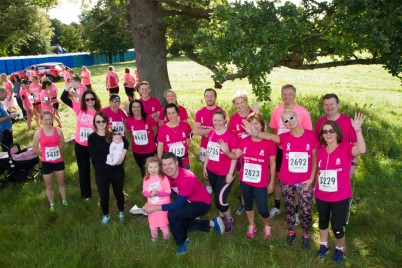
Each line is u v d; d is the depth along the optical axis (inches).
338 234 166.4
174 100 247.6
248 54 186.4
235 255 174.9
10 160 262.7
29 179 276.1
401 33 194.4
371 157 304.0
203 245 185.5
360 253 180.4
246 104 212.1
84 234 195.9
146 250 181.9
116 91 658.2
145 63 381.1
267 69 190.5
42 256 176.6
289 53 218.4
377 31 185.5
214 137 196.1
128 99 643.5
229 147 191.5
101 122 199.9
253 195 188.7
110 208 235.1
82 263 173.6
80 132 235.9
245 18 197.2
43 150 220.4
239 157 197.0
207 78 1002.1
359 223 208.4
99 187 206.4
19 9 1475.1
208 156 199.3
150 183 188.2
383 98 587.5
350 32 196.2
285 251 179.6
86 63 2000.5
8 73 1434.5
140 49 379.6
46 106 407.5
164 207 180.5
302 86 781.3
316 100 489.4
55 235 197.8
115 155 201.5
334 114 188.2
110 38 1891.0
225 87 766.5
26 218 218.4
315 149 174.6
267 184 184.7
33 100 458.0
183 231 182.4
